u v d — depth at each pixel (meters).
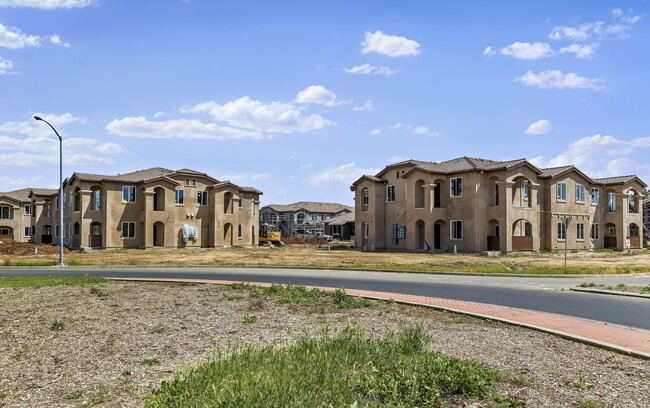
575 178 48.47
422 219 45.19
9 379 6.77
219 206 54.31
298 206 98.38
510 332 10.04
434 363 6.68
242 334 9.57
